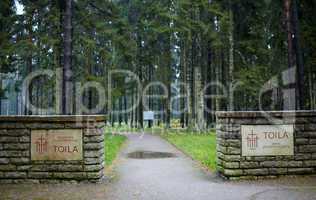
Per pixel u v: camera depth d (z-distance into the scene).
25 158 10.46
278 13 24.09
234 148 10.73
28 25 23.88
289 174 10.84
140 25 33.94
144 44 35.81
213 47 30.61
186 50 33.38
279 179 10.59
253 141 10.77
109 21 25.56
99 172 10.52
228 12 29.47
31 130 10.48
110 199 8.56
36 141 10.47
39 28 23.89
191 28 29.19
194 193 9.09
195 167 13.19
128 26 25.75
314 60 22.39
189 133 30.95
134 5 35.06
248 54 31.16
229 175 10.68
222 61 33.88
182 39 32.25
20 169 10.45
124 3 36.94
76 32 23.77
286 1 19.39
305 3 22.42
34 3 23.86
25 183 10.38
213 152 17.50
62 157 10.45
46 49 23.50
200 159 15.03
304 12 22.56
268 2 25.38
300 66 19.91
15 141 10.48
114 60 28.14
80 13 23.64
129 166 13.49
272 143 10.80
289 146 10.84
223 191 9.24
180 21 29.17
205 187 9.73
